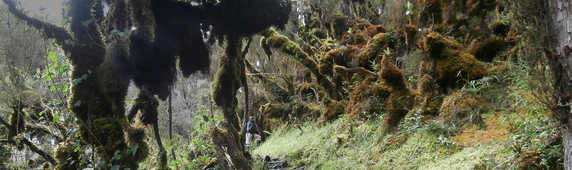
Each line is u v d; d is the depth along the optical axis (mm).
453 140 4590
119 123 3875
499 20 5746
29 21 3740
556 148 3086
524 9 2406
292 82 12812
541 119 3713
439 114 5258
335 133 7387
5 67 4711
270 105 12461
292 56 9422
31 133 5668
